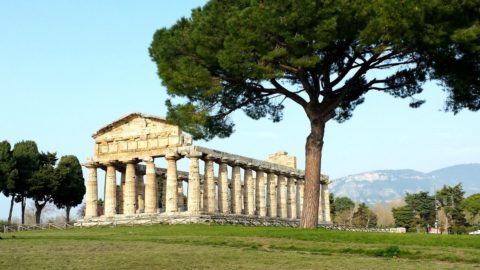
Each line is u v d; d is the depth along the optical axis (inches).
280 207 4005.9
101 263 1135.0
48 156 4453.7
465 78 1734.7
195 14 1876.2
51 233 2469.2
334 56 1829.5
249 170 3710.6
